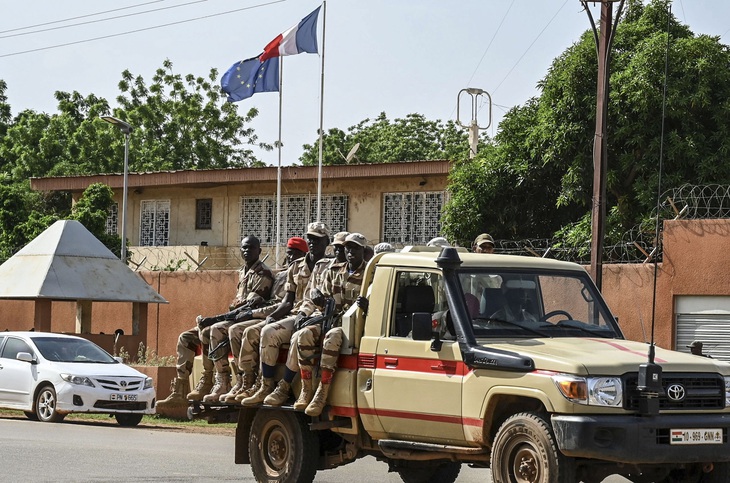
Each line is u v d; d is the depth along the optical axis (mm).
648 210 24359
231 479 11328
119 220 36750
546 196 26750
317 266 10570
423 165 30891
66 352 21266
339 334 9758
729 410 8602
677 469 9195
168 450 14766
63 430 18078
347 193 32844
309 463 10305
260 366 10461
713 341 20047
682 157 24172
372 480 11641
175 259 34469
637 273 20938
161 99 52906
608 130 25031
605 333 9594
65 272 27000
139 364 25953
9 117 58750
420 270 9469
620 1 17750
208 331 11133
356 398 9641
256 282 11398
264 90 29078
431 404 9023
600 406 8117
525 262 9633
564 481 8156
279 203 29375
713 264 20078
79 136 50312
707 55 24562
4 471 11750
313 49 28375
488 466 9562
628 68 24672
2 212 36594
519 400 8555
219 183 34250
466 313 9023
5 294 26984
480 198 26500
